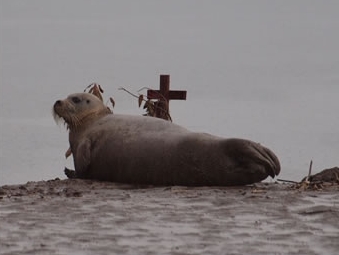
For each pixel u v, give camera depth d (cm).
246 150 3119
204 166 3186
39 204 2795
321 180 3316
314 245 2325
